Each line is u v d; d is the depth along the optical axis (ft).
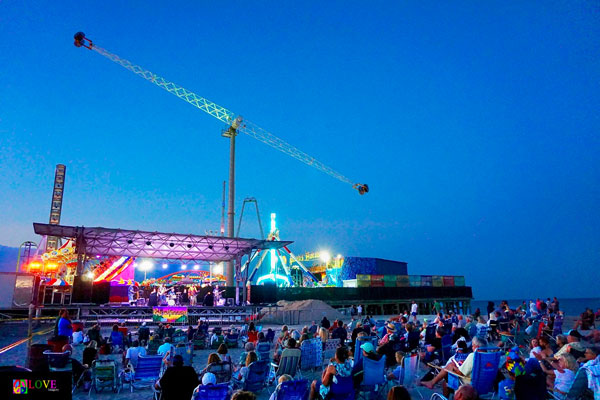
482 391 24.85
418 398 29.81
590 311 70.23
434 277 224.53
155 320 92.32
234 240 116.47
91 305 94.02
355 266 237.45
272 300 113.80
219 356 33.22
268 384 34.01
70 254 145.89
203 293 130.00
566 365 25.79
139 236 108.58
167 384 23.67
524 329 56.80
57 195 240.94
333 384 24.00
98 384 34.17
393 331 45.70
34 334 72.18
